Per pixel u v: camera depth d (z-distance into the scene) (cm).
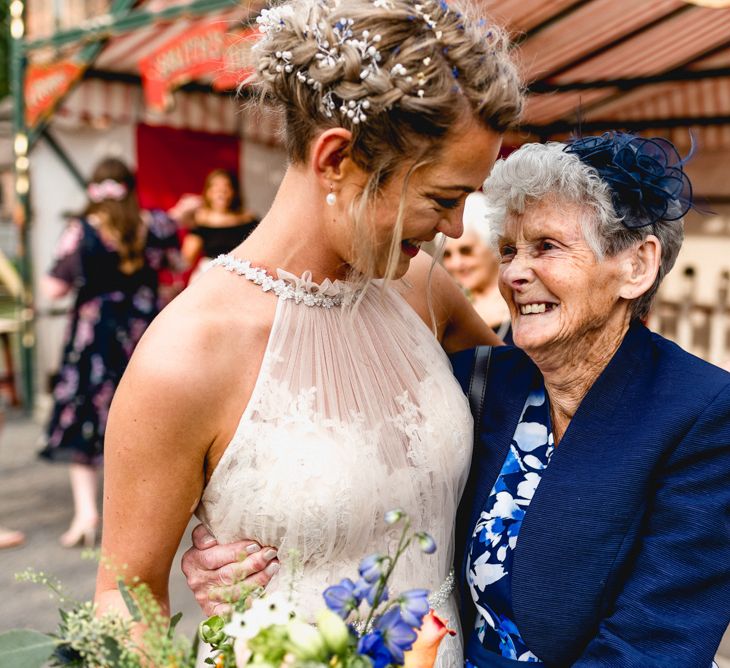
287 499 125
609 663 115
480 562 138
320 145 118
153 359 122
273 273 134
